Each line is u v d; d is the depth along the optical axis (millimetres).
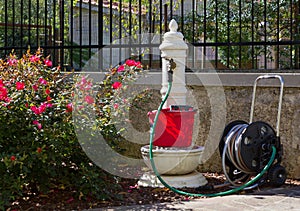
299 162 4703
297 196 4059
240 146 4242
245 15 7473
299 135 4695
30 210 3727
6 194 3701
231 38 7426
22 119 3986
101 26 5680
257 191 4281
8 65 4637
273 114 4812
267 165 4270
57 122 4035
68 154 4152
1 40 10391
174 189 4172
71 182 4133
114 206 3832
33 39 10273
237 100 4961
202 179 4539
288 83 4680
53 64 6051
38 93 4211
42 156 3799
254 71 5020
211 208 3719
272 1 7449
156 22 8969
